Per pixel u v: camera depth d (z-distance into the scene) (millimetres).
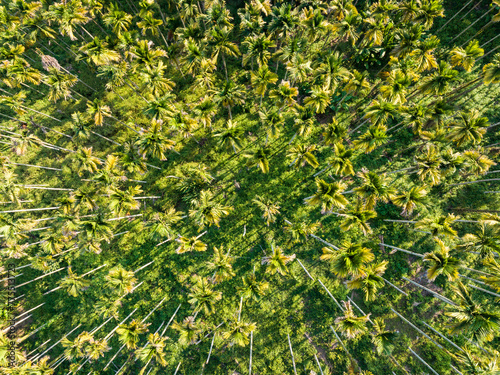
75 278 19047
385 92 18000
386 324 19188
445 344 18219
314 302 19781
